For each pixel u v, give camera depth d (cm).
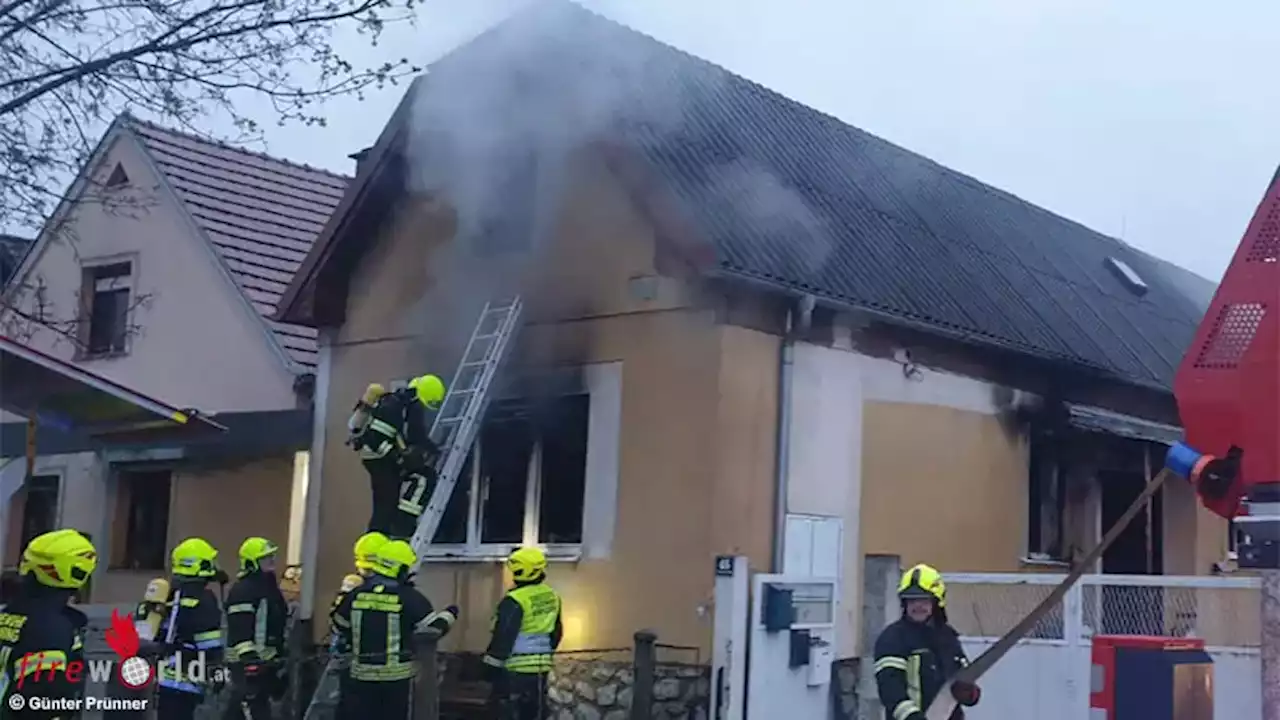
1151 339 1509
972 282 1294
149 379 1563
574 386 1095
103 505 1495
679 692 981
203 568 910
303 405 1400
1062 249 1656
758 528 1026
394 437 1021
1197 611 915
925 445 1179
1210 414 498
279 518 1370
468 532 1143
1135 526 1462
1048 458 1355
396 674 780
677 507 1016
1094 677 654
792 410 1058
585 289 1103
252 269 1534
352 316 1270
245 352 1477
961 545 1206
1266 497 480
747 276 991
